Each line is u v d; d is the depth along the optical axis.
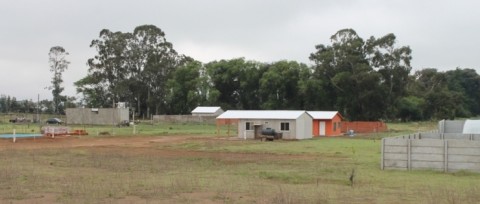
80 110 99.62
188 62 121.88
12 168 23.53
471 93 167.62
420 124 98.75
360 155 33.09
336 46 101.50
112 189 16.78
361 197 15.85
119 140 50.69
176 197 15.49
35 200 14.81
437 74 143.75
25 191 16.44
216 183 18.75
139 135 59.62
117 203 14.41
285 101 106.44
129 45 124.19
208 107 105.19
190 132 68.31
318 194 16.08
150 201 14.78
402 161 24.69
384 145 25.00
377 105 98.62
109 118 97.56
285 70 104.31
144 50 124.38
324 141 50.41
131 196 15.62
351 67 99.94
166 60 123.50
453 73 169.38
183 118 101.00
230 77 112.94
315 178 20.81
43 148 39.12
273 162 28.30
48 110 138.62
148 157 31.22
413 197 15.93
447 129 41.78
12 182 18.56
